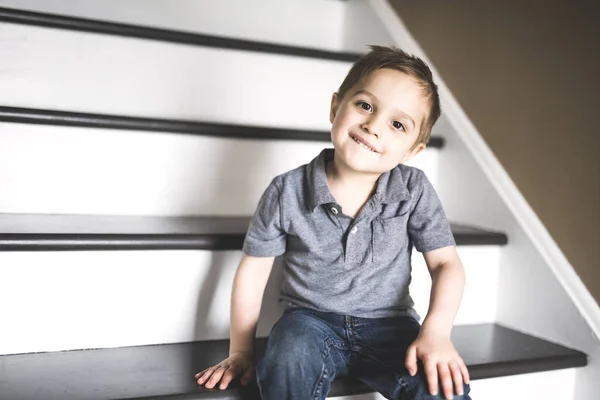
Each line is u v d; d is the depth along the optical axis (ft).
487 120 5.34
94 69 4.92
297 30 6.44
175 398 3.29
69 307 3.84
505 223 4.94
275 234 3.88
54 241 3.71
